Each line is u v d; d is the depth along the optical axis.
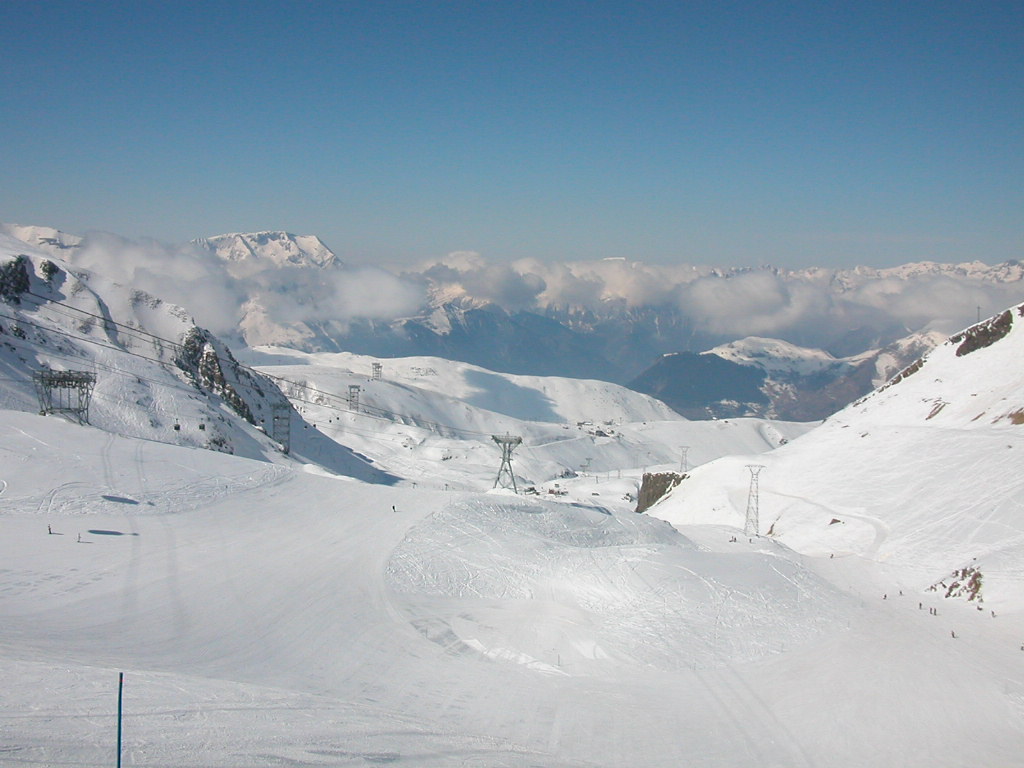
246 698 36.72
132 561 62.09
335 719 35.97
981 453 111.12
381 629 54.97
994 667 53.12
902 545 95.50
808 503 125.06
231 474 94.00
